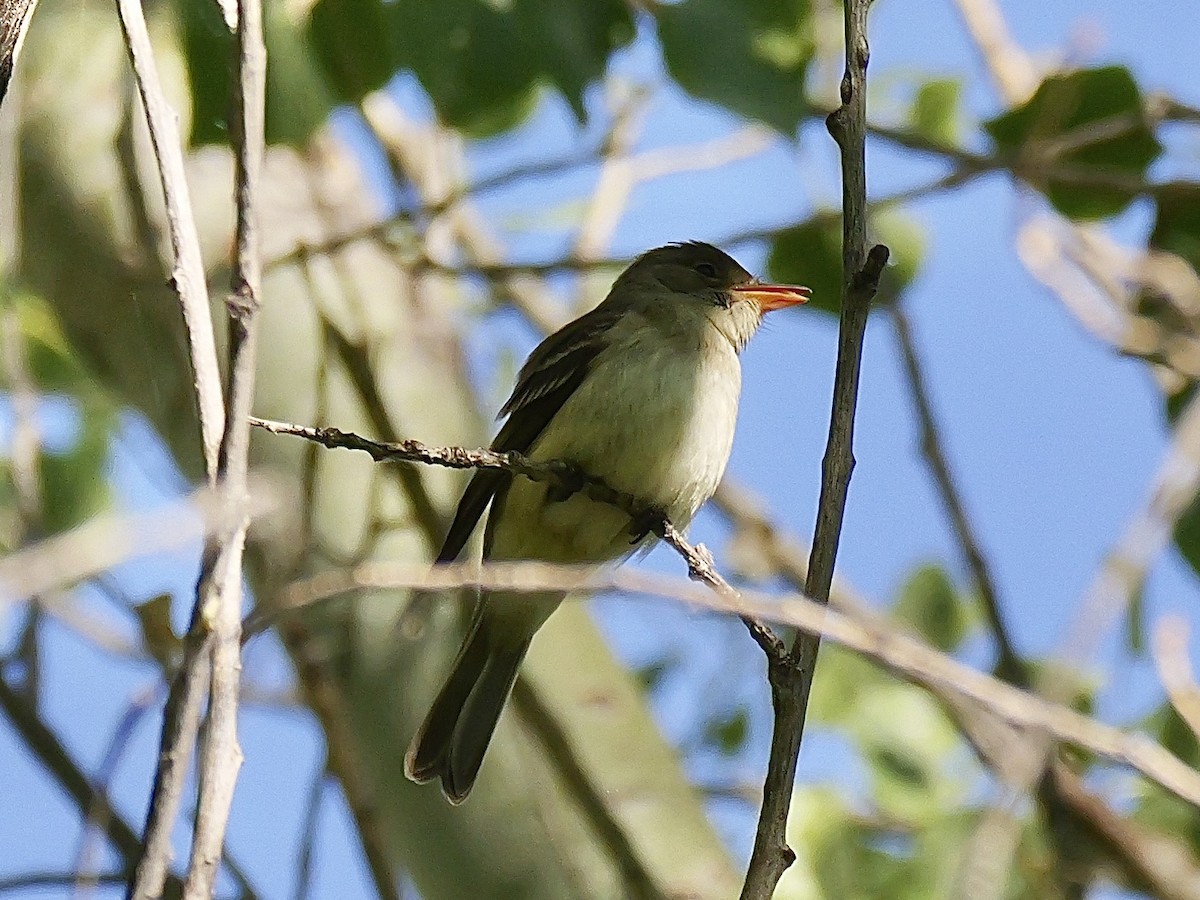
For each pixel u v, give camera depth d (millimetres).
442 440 10258
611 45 10258
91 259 9891
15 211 9367
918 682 8102
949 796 13047
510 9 10133
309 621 9672
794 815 12266
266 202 10523
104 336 9977
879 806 12961
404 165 13258
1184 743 11742
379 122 13320
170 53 9352
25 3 7371
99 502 13023
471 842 9773
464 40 10125
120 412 12625
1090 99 11914
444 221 11742
